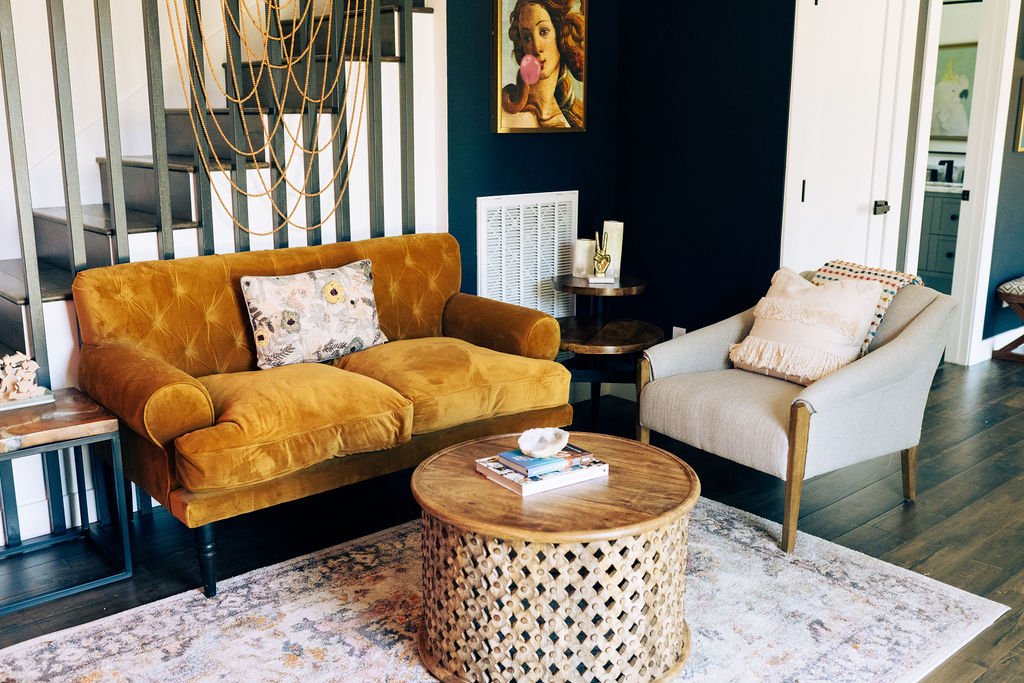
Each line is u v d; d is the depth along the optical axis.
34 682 2.23
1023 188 5.22
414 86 3.80
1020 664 2.31
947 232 6.80
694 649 2.35
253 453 2.57
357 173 3.75
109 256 3.22
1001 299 5.18
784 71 3.90
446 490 2.27
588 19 4.34
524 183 4.24
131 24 4.04
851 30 3.99
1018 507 3.26
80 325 2.93
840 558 2.85
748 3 3.99
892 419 3.08
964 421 4.19
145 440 2.67
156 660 2.32
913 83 5.10
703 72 4.21
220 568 2.82
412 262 3.67
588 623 2.10
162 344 3.02
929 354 3.10
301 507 3.28
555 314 4.51
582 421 4.22
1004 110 4.82
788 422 2.86
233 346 3.19
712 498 3.35
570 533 2.01
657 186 4.51
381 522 3.15
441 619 2.23
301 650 2.36
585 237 4.60
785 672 2.26
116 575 2.75
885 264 4.45
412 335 3.67
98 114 4.00
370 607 2.57
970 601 2.60
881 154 4.26
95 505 3.15
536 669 2.13
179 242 3.33
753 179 4.11
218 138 3.73
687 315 4.51
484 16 3.90
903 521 3.14
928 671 2.27
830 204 4.15
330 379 2.90
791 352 3.15
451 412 3.04
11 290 3.02
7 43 2.73
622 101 4.57
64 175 2.94
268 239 3.54
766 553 2.88
